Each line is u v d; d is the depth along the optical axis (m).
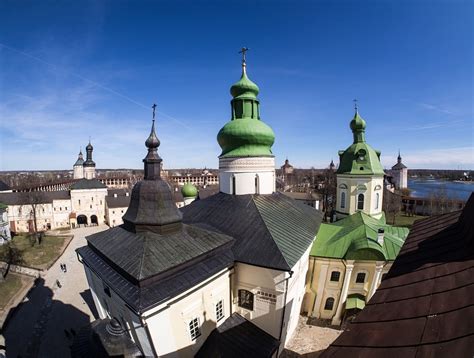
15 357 29.06
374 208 39.56
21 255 57.03
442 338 6.32
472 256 9.52
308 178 168.88
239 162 28.56
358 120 39.59
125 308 17.36
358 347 7.21
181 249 18.42
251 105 29.88
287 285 19.61
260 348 20.17
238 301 22.30
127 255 17.31
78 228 86.19
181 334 17.28
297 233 24.84
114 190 105.38
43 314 36.91
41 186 133.38
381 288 9.98
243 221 24.23
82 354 17.28
